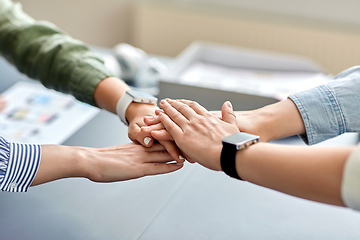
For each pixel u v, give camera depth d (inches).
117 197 27.0
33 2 87.7
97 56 36.2
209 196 27.3
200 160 24.2
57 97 41.3
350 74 30.5
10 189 24.0
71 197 26.9
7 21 37.8
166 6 79.4
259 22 74.9
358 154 17.4
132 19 85.6
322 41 72.4
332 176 18.3
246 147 22.0
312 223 24.9
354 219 25.4
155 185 28.4
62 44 35.6
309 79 50.2
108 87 33.5
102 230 24.0
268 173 20.6
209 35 77.9
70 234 23.7
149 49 82.3
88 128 35.3
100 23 87.6
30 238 23.3
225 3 78.4
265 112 29.0
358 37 70.1
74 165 25.2
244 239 23.4
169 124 26.0
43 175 24.5
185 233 23.8
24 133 34.6
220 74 50.6
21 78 45.0
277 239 23.5
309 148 20.0
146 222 24.7
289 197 27.5
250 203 26.7
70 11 87.5
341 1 71.4
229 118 26.3
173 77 43.6
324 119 28.5
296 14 75.1
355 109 28.5
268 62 52.3
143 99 31.6
